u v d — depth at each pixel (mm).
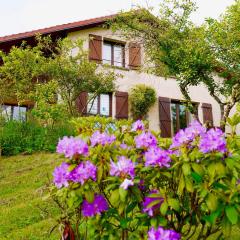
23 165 10336
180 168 2732
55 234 5461
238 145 2783
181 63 13000
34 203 6949
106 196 3025
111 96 16844
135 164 2922
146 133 3117
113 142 3141
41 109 12602
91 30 17109
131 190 2719
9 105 15961
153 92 17078
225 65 12414
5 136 11867
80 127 3611
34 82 14617
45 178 8867
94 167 2828
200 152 2684
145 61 15508
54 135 12375
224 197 2637
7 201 7434
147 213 2795
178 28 13438
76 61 14328
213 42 12297
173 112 18578
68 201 2850
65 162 2934
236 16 12188
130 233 3059
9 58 13688
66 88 13844
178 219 2973
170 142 3096
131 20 14453
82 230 3297
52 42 15328
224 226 2643
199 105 19078
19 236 5570
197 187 2701
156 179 2938
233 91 12484
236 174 2703
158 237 2566
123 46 17938
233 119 2953
